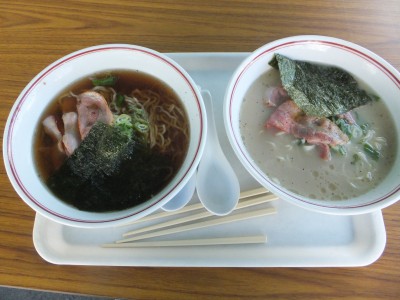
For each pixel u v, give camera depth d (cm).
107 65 34
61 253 30
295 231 31
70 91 34
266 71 35
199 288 30
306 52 34
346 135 33
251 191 32
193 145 29
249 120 34
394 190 27
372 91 34
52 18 42
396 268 30
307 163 32
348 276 30
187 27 42
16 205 33
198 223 31
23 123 30
